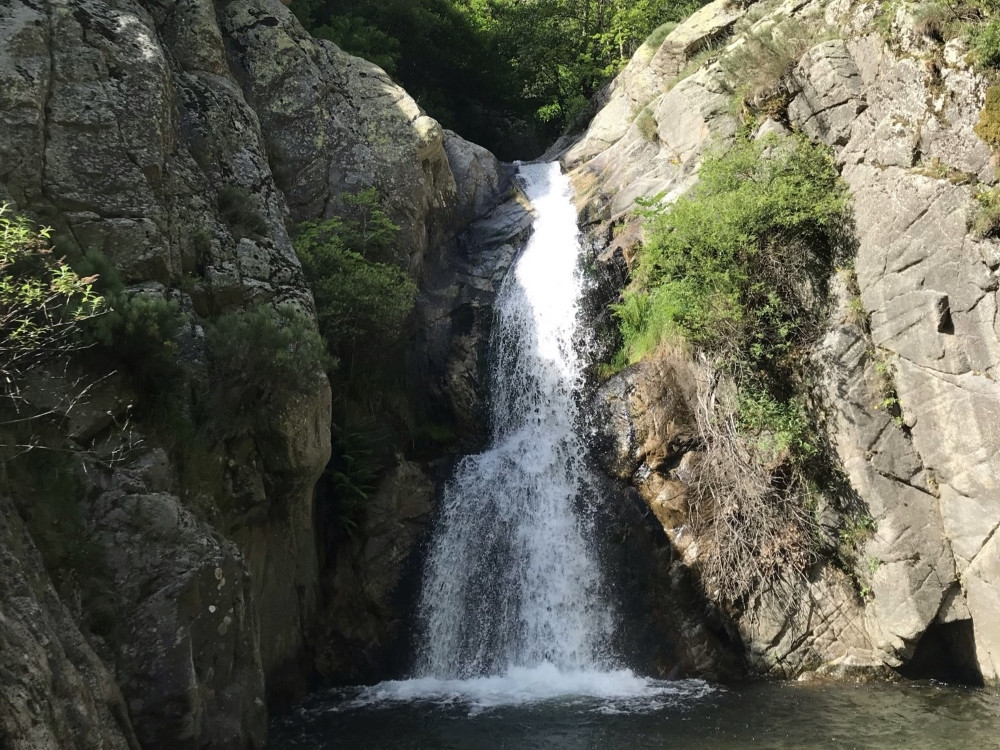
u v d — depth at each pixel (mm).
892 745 10078
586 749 10141
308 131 18469
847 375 14078
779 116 16672
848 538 13695
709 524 14188
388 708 12148
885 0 15414
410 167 19047
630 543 14484
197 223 12961
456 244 20531
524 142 31797
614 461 15312
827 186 15320
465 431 17297
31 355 9375
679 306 15602
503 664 14281
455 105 30438
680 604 13867
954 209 13266
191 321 11648
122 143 12055
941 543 13156
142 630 8875
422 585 14766
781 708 11680
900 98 14516
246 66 18516
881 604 13273
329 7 26297
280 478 12352
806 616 13555
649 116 21266
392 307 16031
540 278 18969
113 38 12734
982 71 13453
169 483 10070
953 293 13141
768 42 17344
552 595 14562
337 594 14312
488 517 15500
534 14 33156
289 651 12812
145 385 10578
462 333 18406
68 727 7242
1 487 8383
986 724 10828
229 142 15086
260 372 11711
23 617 7387
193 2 16500
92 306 9633
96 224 11352
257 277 13461
